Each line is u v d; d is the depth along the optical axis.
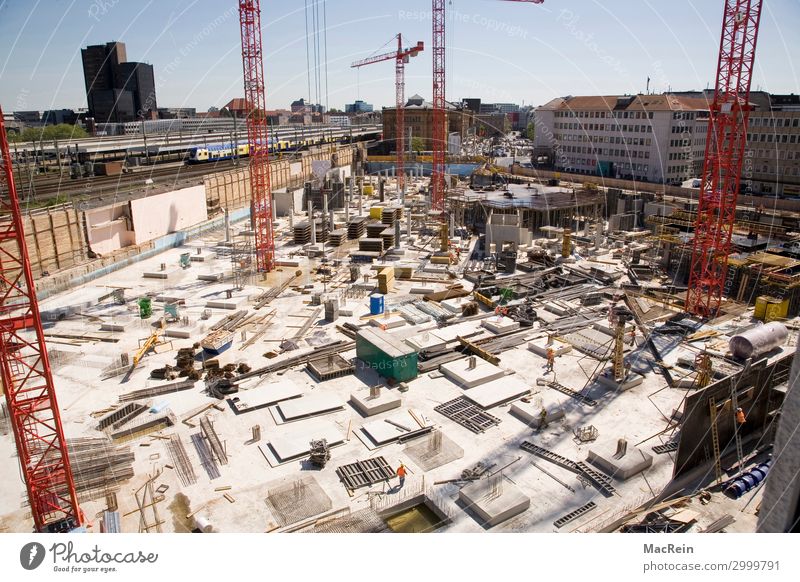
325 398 32.75
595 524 23.20
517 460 27.42
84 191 74.00
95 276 55.50
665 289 50.81
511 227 63.03
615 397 33.06
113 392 33.78
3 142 21.19
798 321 43.28
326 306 44.66
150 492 25.23
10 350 22.55
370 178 127.88
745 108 43.00
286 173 106.62
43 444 28.12
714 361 36.34
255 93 59.84
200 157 110.50
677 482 25.80
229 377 34.91
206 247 68.38
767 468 26.09
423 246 66.88
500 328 41.94
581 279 53.00
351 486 25.45
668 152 107.56
